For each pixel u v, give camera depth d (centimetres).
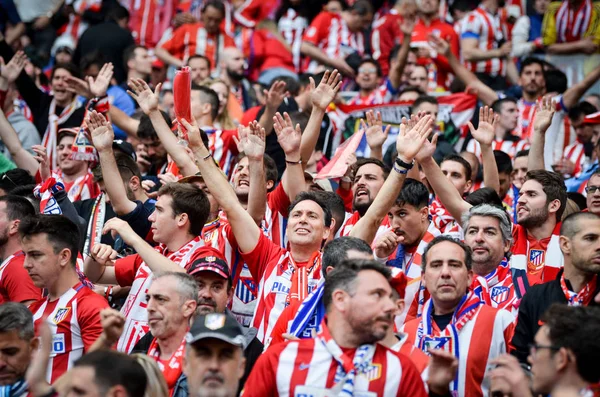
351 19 3036
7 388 1219
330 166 1788
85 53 2884
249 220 1527
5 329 1224
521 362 1320
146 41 3234
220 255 1527
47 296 1445
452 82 2681
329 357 1135
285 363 1142
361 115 2414
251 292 1585
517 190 2014
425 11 2906
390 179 1470
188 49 2950
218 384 1116
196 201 1564
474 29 2936
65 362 1391
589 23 2764
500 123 2414
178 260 1535
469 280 1363
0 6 3175
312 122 1736
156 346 1322
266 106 2138
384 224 1634
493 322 1342
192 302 1315
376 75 2722
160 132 1777
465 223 1554
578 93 2417
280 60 3009
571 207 1662
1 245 1595
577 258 1358
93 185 2011
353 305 1122
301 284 1460
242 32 3070
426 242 1584
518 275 1545
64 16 3269
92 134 1689
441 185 1659
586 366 1068
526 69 2508
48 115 2400
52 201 1689
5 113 2347
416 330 1361
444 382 1141
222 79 2561
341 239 1352
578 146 2372
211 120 2191
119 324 1150
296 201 1512
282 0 3155
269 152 2138
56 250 1419
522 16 2903
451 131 2438
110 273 1584
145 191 1895
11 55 2534
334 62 2947
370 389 1122
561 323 1085
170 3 3275
